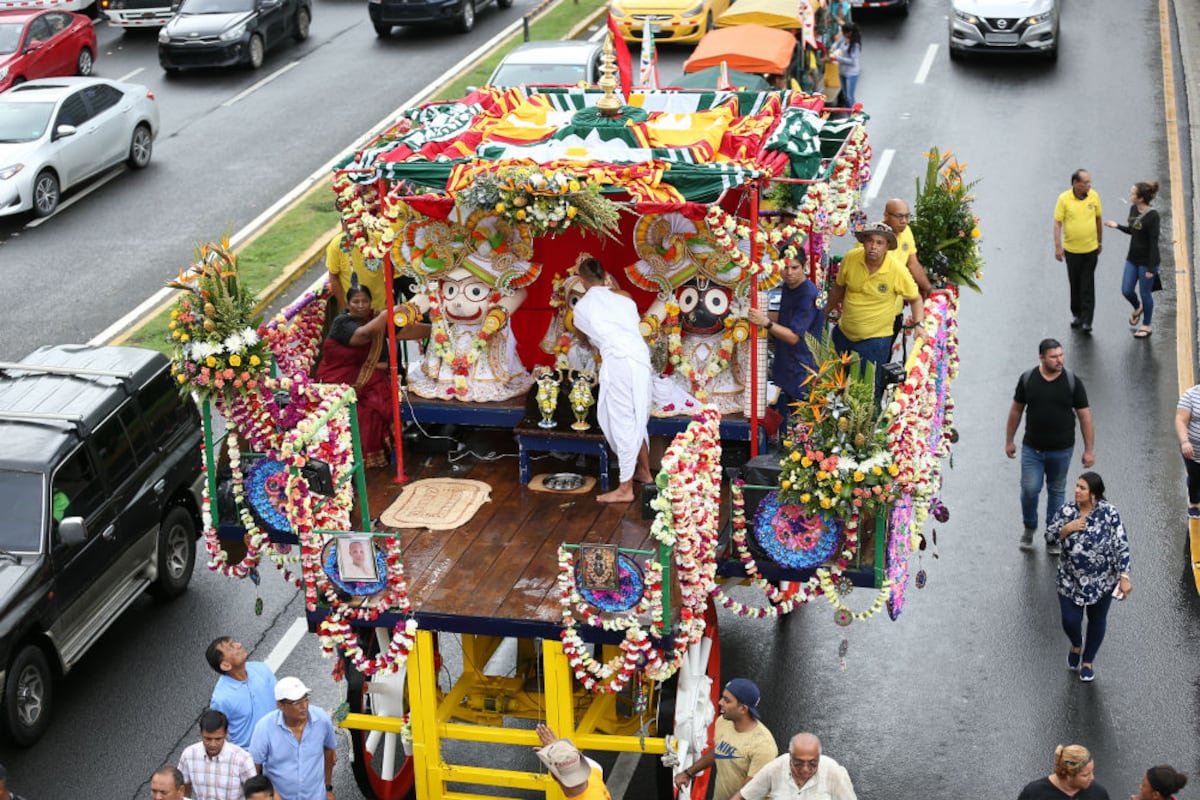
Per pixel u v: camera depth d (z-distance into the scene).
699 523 8.95
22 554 11.52
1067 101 25.98
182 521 13.45
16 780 11.05
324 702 11.90
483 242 10.91
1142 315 17.98
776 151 11.28
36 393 12.80
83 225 22.17
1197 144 23.81
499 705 10.23
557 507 10.52
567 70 23.61
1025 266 19.86
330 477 9.48
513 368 11.34
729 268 10.58
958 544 13.92
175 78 29.44
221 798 9.25
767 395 10.96
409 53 30.36
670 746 9.17
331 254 12.85
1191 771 10.81
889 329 11.77
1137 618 12.74
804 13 21.03
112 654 12.60
